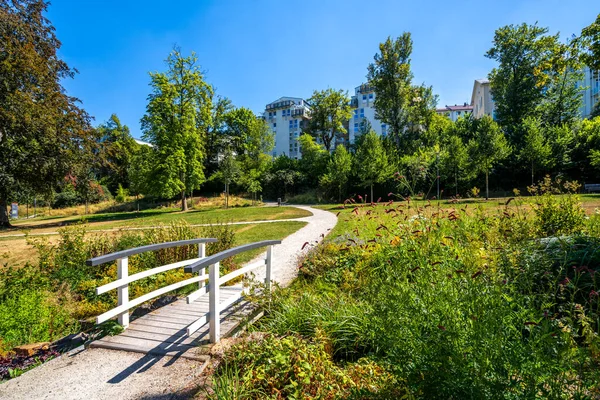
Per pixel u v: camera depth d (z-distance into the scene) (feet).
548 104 121.70
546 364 6.38
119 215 108.99
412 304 8.25
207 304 17.07
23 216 144.56
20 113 54.65
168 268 16.29
